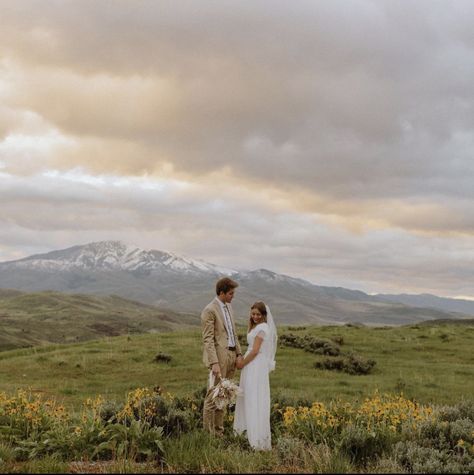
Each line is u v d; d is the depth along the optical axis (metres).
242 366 9.04
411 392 20.62
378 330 41.47
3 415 9.90
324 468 6.85
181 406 10.95
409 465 7.65
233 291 9.17
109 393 20.52
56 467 6.83
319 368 26.34
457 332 40.47
